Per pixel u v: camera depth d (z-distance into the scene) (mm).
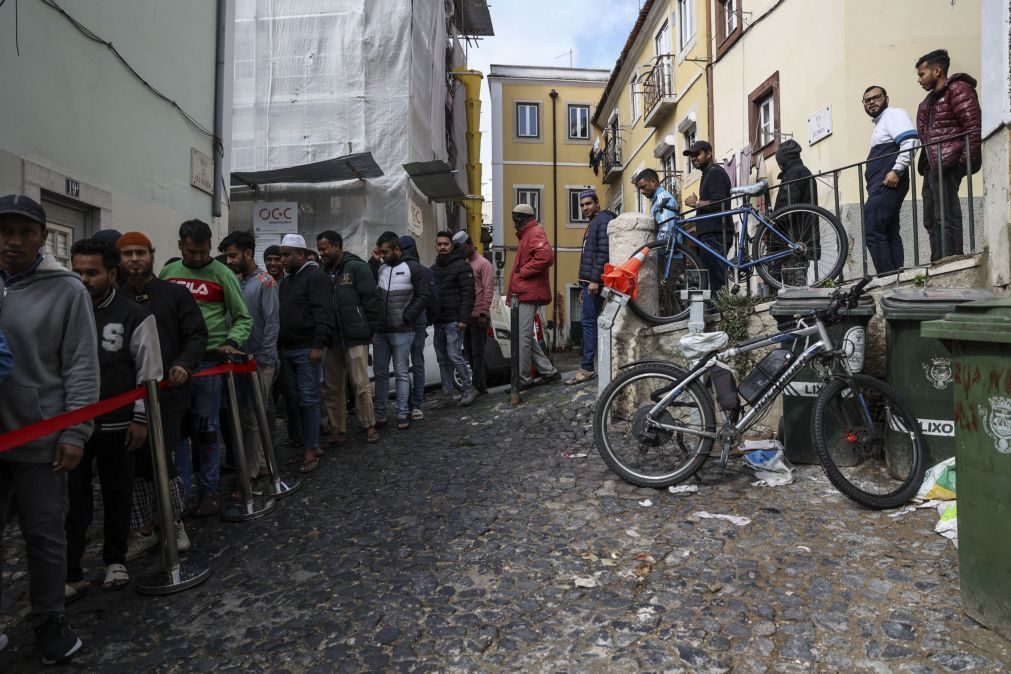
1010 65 4215
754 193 6168
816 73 9312
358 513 4316
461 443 5828
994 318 2426
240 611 3117
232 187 13242
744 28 11680
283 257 5586
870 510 3744
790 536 3461
